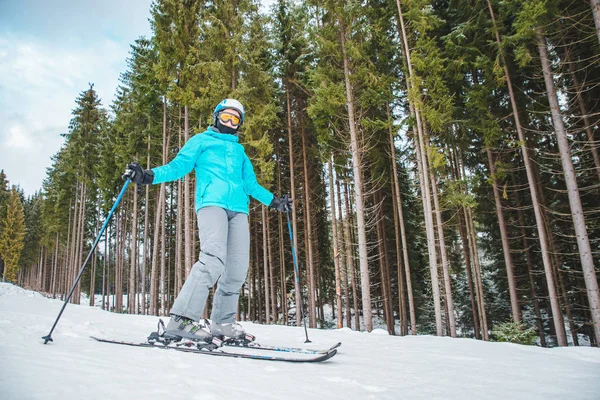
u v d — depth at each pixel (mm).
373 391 1533
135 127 19984
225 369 1762
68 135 25984
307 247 17594
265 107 12828
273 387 1447
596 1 8328
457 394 1547
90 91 26453
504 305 17484
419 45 10898
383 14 12344
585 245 8922
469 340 4547
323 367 2039
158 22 13859
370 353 2922
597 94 11953
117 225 26281
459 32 11289
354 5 10945
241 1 13523
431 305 19969
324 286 24547
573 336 13312
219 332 2916
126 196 26750
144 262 21766
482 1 11633
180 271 16359
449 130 12430
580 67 11695
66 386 1120
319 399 1318
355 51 10766
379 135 14719
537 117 12430
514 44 10352
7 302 7598
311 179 19047
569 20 10336
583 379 1972
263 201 3420
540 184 13422
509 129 12523
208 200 2770
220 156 2926
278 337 4273
